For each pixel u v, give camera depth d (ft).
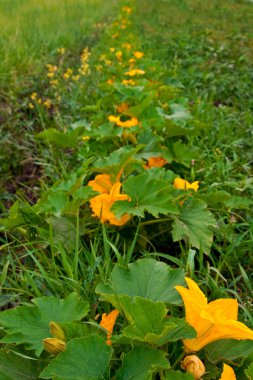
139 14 20.27
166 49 10.91
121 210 3.04
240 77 8.44
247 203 3.57
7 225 3.40
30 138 5.83
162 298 2.20
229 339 2.04
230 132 5.85
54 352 1.90
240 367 1.97
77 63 9.62
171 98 6.12
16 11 11.93
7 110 6.27
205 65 9.61
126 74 6.91
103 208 3.23
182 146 4.37
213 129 5.97
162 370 1.85
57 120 6.29
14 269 3.09
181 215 3.31
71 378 1.78
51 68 7.30
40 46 9.63
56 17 12.75
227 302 1.88
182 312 2.51
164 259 3.56
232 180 4.62
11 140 5.66
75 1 16.35
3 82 7.33
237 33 13.50
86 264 3.24
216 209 3.71
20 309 2.13
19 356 2.09
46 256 3.39
